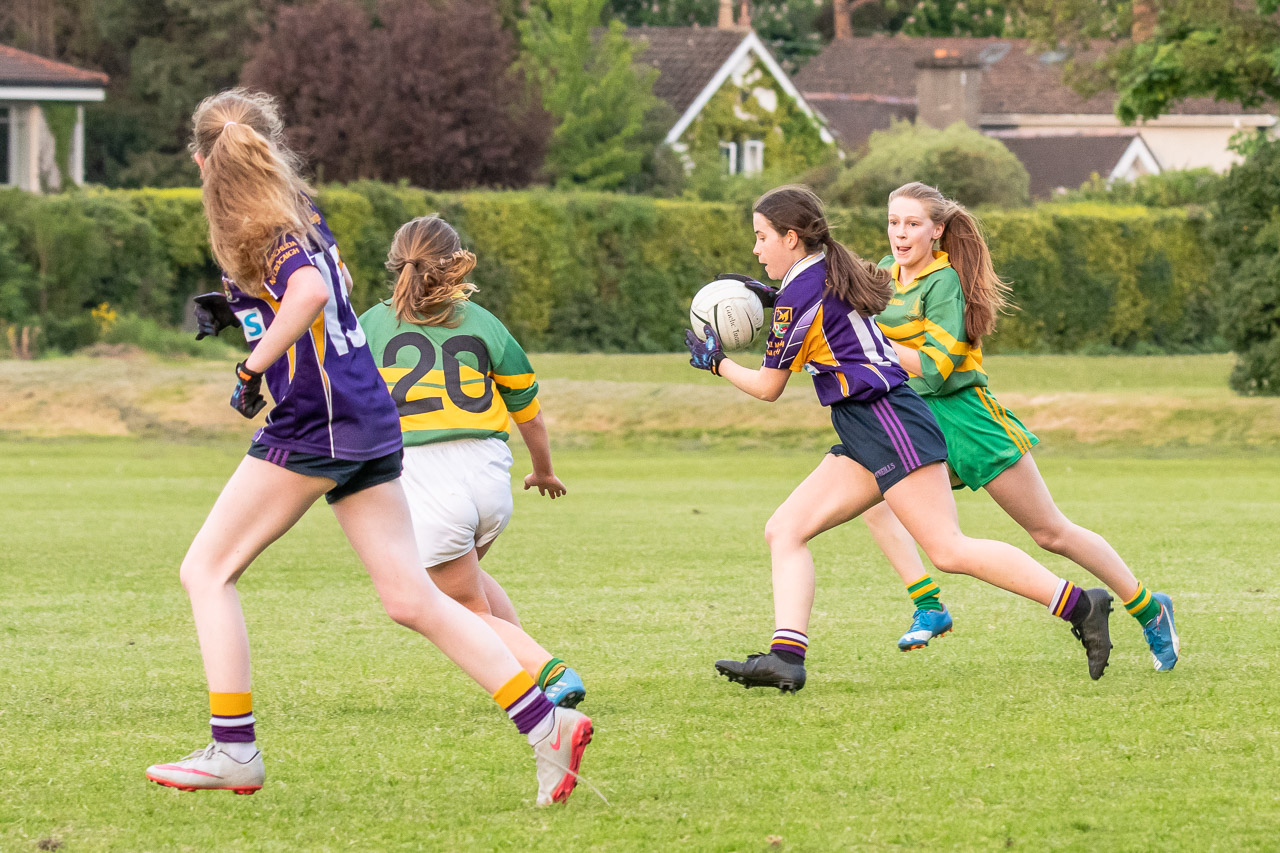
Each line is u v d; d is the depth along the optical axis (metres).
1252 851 11.96
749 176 146.38
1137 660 19.98
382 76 129.75
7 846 12.32
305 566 29.97
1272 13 80.69
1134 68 85.25
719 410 68.94
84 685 18.70
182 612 24.48
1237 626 22.27
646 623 23.31
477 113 131.62
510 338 17.45
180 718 16.94
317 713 17.16
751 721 16.62
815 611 24.44
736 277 19.62
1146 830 12.48
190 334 95.75
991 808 13.16
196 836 12.59
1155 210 135.75
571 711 13.47
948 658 20.34
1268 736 15.57
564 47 147.38
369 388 13.61
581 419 67.69
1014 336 128.62
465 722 16.73
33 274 90.38
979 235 19.34
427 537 16.75
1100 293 131.38
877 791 13.73
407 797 13.70
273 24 159.88
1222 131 197.00
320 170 127.31
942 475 18.03
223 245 13.10
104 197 94.81
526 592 26.50
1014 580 18.00
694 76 164.50
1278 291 75.56
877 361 18.03
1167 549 31.28
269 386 13.45
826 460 18.72
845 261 18.02
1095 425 66.25
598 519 38.69
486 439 17.12
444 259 17.22
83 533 35.31
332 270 13.55
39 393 67.50
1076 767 14.46
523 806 13.42
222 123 13.58
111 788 14.02
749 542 33.75
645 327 120.00
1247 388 77.94
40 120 125.12
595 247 117.25
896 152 138.25
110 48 167.12
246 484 13.38
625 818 12.99
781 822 12.81
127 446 60.56
